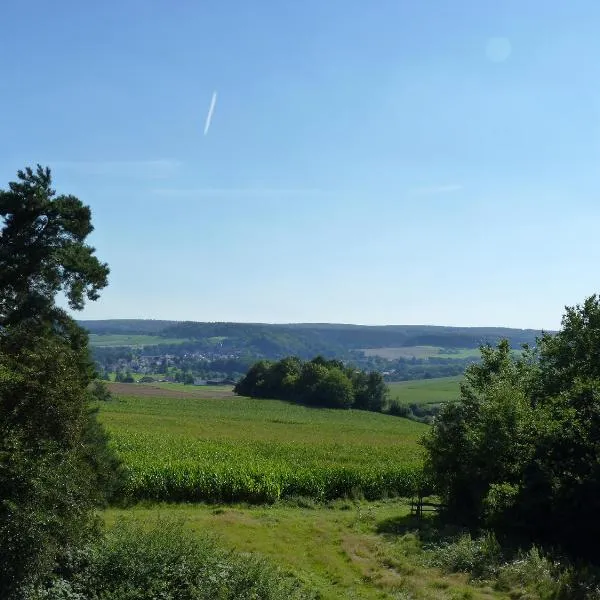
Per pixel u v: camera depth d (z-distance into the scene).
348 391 116.81
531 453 22.52
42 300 27.44
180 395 123.56
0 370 13.98
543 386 27.03
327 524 24.95
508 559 18.92
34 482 12.31
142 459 35.19
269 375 130.38
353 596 16.11
